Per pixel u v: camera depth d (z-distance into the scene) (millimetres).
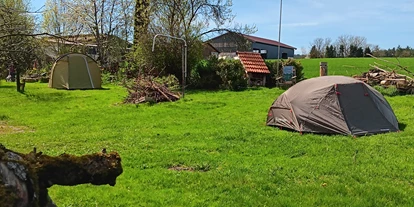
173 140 8758
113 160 2523
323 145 8062
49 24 30031
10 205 1883
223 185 5617
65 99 17125
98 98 17500
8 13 5895
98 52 29453
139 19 23750
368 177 5934
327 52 65500
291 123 9953
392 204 4840
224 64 21359
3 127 10938
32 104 15531
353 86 9844
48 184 2365
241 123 11023
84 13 31875
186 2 22797
